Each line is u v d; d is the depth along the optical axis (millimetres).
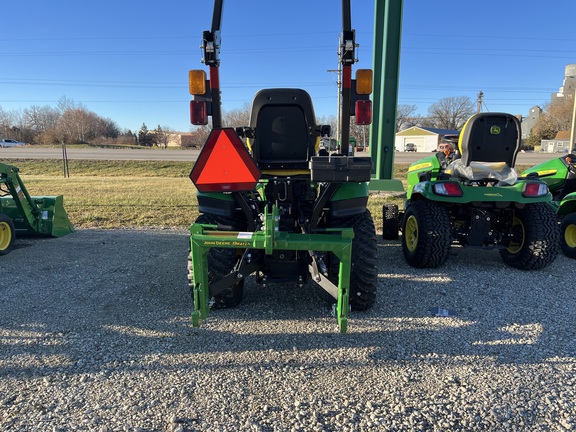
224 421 2303
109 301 4027
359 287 3506
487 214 4977
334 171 3068
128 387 2613
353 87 3242
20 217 6645
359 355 2984
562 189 6645
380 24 10922
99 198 11828
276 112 3576
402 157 30703
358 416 2340
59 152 33219
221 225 3615
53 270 5074
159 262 5422
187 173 22781
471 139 4941
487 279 4656
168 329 3406
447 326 3439
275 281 3404
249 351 3047
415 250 5020
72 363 2889
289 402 2465
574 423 2277
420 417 2330
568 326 3436
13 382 2666
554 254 4793
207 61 3098
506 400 2473
